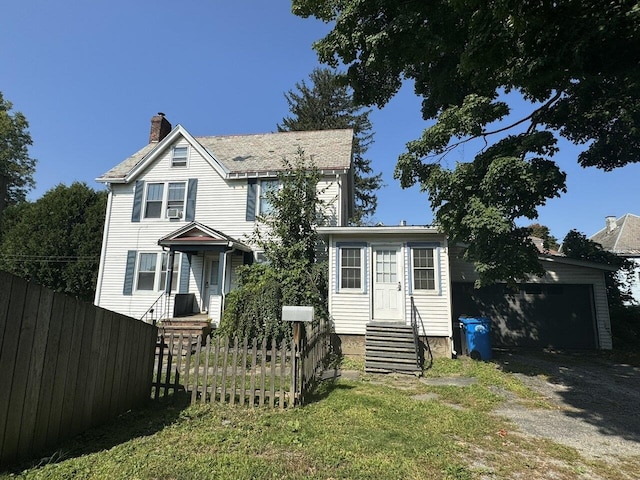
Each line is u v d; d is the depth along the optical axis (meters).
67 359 4.44
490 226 8.16
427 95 12.53
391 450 4.36
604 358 11.33
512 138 9.43
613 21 5.20
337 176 15.33
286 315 6.20
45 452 4.04
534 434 5.19
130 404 5.69
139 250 16.02
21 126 34.59
